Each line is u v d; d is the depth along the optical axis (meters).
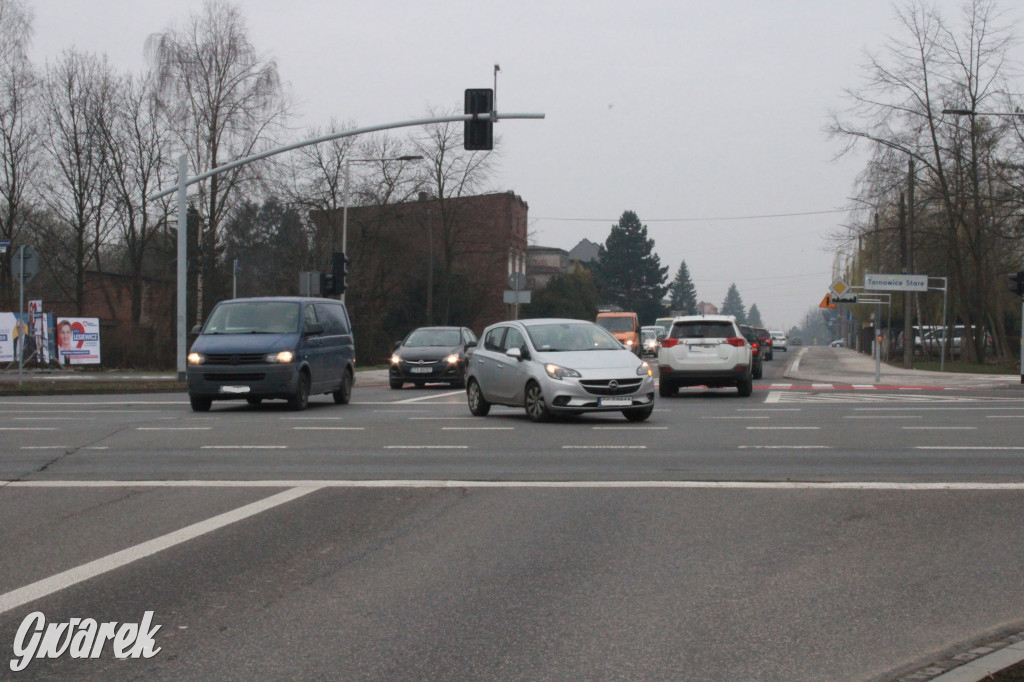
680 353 22.92
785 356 66.62
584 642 5.24
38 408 20.38
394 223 61.47
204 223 44.00
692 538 7.63
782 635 5.36
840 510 8.70
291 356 18.98
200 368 18.88
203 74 43.59
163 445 13.62
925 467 11.16
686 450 12.77
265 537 7.73
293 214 55.88
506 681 4.68
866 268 60.16
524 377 16.80
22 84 44.44
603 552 7.20
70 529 8.07
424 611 5.79
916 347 65.50
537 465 11.48
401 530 7.96
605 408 16.12
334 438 14.38
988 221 43.31
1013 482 10.10
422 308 66.38
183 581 6.46
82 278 49.16
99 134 46.81
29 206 47.50
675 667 4.87
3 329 35.16
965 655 4.97
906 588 6.27
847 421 16.58
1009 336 58.03
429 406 20.89
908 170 42.50
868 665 4.89
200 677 4.79
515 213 83.94
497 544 7.46
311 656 5.04
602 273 126.19
